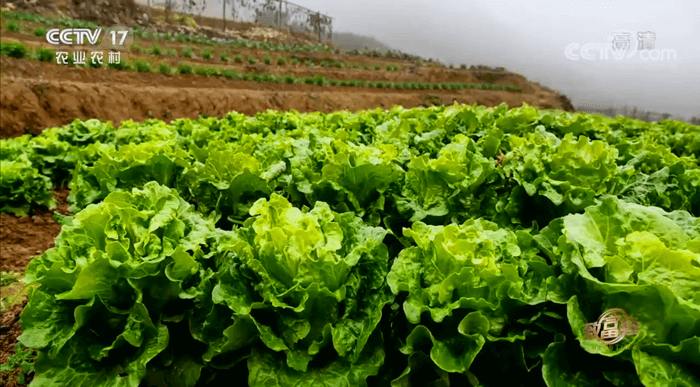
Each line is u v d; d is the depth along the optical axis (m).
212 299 2.94
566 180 4.18
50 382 2.85
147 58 34.75
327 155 4.86
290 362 2.85
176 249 3.02
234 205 4.99
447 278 2.74
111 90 23.92
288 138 6.91
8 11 37.16
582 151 4.25
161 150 5.59
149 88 26.36
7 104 19.20
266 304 2.94
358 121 8.89
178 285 3.08
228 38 65.75
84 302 3.06
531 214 4.31
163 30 56.59
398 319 3.15
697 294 2.25
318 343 2.90
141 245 3.03
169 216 3.27
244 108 31.36
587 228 2.71
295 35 96.25
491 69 90.19
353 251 3.11
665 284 2.29
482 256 2.87
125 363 2.94
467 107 7.17
